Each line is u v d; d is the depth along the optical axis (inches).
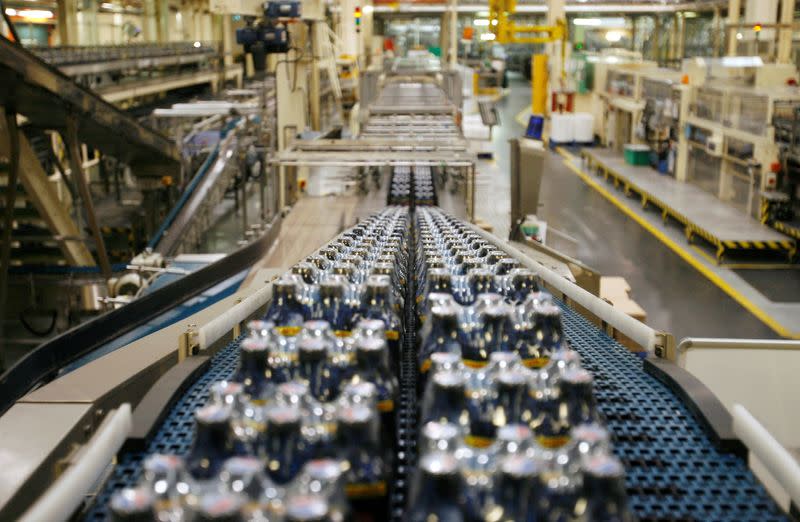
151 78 1200.8
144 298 315.3
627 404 92.4
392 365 88.0
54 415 113.1
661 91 928.9
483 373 65.2
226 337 131.4
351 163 394.6
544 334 81.2
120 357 154.6
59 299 572.7
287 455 56.3
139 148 676.7
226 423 57.6
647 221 774.5
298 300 88.5
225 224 886.4
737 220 679.7
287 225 485.7
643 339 108.9
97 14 1464.1
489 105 945.5
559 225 757.3
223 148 881.5
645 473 75.7
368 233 149.6
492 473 50.6
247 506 46.3
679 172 868.6
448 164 396.8
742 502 70.4
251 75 1924.2
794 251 612.1
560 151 1218.6
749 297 546.6
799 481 66.6
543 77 1231.5
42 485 97.3
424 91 832.3
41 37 1310.3
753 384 141.4
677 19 1665.8
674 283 579.8
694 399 88.7
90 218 563.2
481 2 1632.6
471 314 81.1
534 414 64.3
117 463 77.7
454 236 145.3
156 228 805.9
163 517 47.1
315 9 703.7
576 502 49.9
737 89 727.1
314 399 63.0
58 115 544.4
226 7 560.4
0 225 643.5
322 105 1135.0
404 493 69.9
